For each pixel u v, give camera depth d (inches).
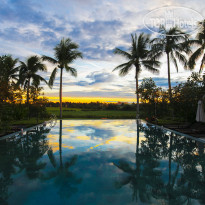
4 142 275.1
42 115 559.5
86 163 178.2
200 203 105.0
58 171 155.5
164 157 199.6
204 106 354.3
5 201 106.0
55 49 701.9
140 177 143.3
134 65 760.3
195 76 426.6
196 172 154.5
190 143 269.6
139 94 573.9
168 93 518.0
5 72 329.7
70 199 108.7
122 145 259.0
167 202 106.6
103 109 1146.7
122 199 109.0
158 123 504.4
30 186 126.5
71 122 591.5
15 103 352.2
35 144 262.4
